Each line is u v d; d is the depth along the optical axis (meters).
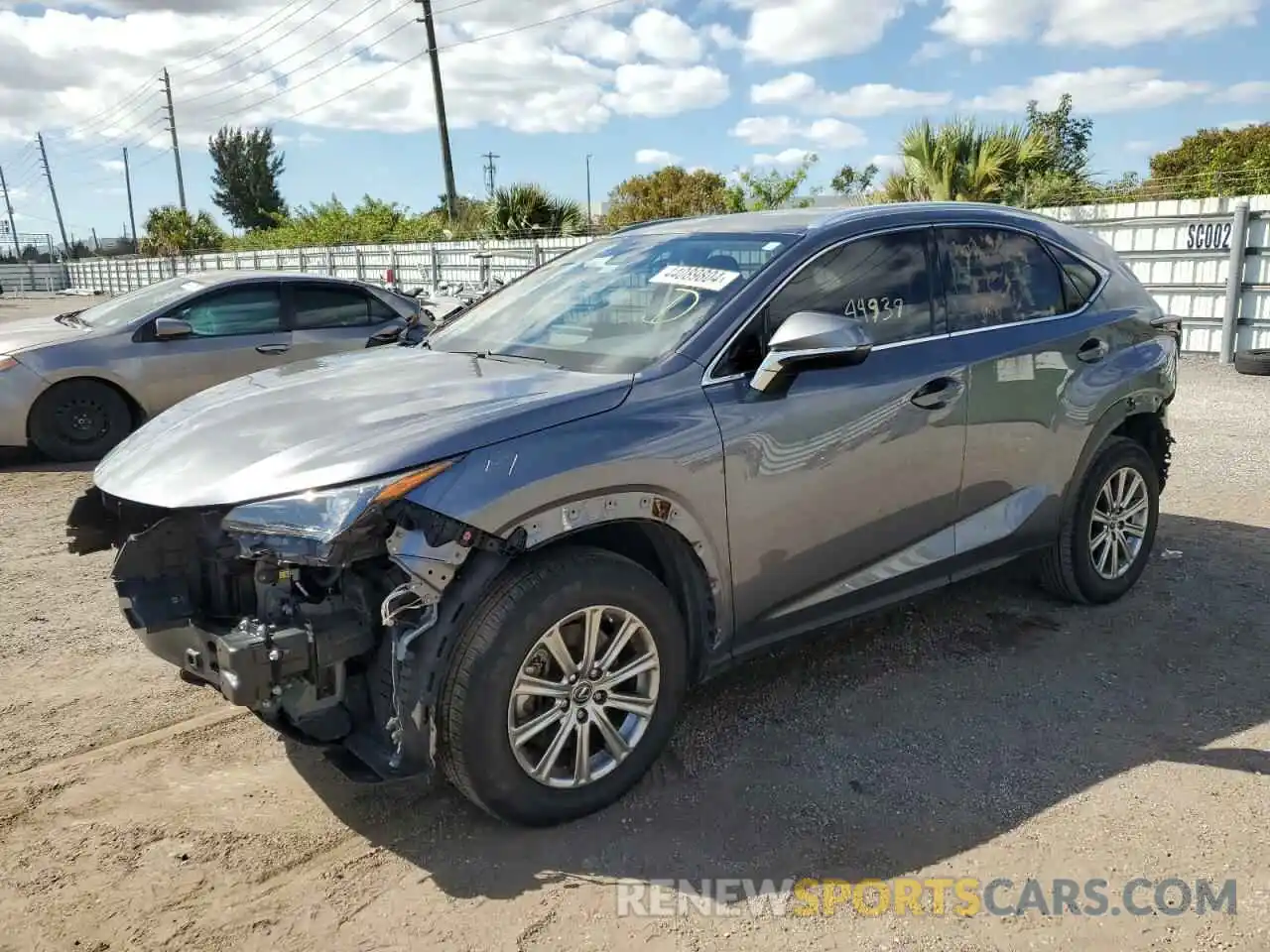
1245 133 27.42
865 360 3.62
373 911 2.66
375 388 3.37
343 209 38.50
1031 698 3.80
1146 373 4.55
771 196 22.36
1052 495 4.29
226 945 2.54
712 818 3.05
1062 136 24.52
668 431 3.07
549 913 2.64
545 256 22.31
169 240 53.19
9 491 7.25
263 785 3.30
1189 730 3.54
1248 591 4.82
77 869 2.85
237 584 3.02
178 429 3.30
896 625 4.49
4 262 70.31
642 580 3.03
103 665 4.26
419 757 2.76
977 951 2.47
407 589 2.67
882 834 2.96
